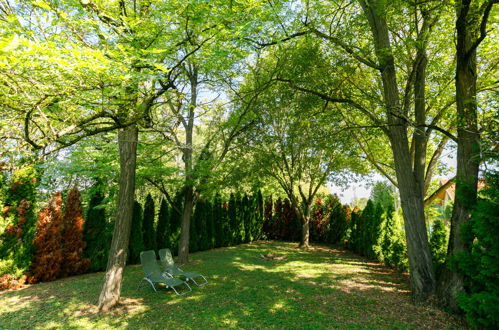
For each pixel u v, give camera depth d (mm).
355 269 8875
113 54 3631
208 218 13398
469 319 4375
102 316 5137
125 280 7629
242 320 4918
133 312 5328
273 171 12516
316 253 12031
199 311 5348
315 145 8242
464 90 5344
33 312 5320
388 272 8508
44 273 7625
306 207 13703
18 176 7480
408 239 6016
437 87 7922
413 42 5551
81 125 3645
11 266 6957
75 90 3365
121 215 5832
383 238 9727
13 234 7172
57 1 4117
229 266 9281
